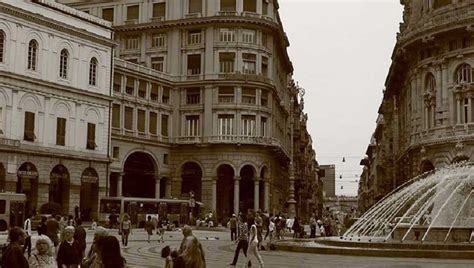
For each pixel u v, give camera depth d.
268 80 76.06
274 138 80.69
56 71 58.62
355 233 38.25
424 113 59.12
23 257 10.33
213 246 34.94
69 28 59.62
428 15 58.78
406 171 66.81
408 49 60.66
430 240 29.20
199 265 9.95
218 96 74.88
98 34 63.94
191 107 76.19
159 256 27.59
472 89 53.69
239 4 75.75
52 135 57.88
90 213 62.41
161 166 75.81
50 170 57.22
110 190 71.06
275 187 83.62
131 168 74.38
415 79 61.03
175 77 77.12
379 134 120.12
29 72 55.84
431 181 35.38
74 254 12.20
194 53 76.62
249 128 74.75
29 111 55.72
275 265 21.80
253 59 76.06
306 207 130.50
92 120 62.50
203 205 70.00
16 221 44.78
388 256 24.23
